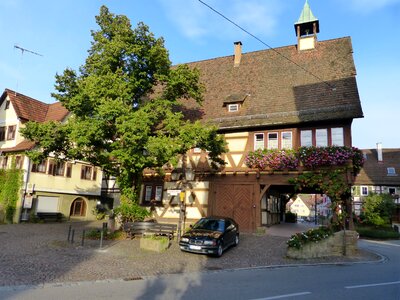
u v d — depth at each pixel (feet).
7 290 24.41
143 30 54.19
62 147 51.01
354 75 64.69
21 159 85.87
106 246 46.68
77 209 100.73
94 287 26.48
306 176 56.39
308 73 70.74
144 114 45.73
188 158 71.00
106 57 52.29
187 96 64.18
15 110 89.86
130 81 52.95
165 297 23.80
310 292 26.27
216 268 36.88
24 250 41.73
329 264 42.16
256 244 51.70
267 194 73.46
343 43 74.08
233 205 64.49
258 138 64.49
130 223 54.54
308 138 59.88
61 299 22.59
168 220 70.90
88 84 48.47
